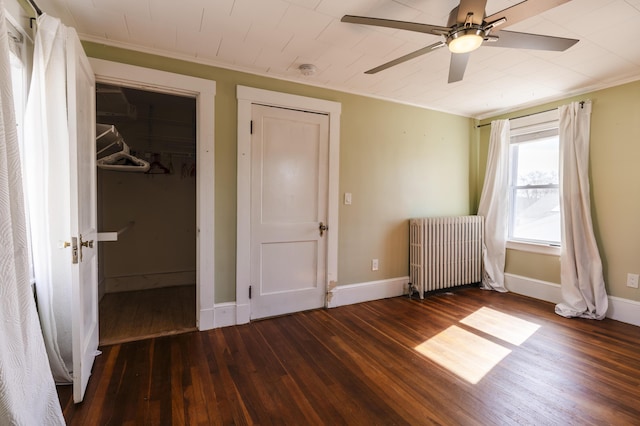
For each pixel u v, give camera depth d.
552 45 1.68
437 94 3.32
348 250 3.34
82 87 1.86
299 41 2.25
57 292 1.83
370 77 2.88
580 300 3.02
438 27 1.55
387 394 1.82
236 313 2.78
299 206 3.06
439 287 3.66
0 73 1.20
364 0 1.76
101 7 1.85
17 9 1.59
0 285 1.12
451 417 1.63
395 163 3.58
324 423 1.59
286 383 1.92
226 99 2.68
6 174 1.17
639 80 2.77
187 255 4.10
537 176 3.64
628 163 2.86
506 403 1.75
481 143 4.20
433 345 2.43
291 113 2.97
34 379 1.32
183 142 4.02
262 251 2.91
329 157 3.16
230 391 1.83
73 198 1.66
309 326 2.77
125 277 3.79
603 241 3.04
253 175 2.83
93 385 1.87
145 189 3.87
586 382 1.94
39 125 1.69
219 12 1.90
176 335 2.57
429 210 3.86
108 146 2.85
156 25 2.05
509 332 2.66
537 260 3.58
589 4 1.75
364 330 2.70
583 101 3.11
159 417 1.61
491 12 1.84
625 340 2.51
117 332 2.60
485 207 4.00
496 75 2.78
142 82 2.38
